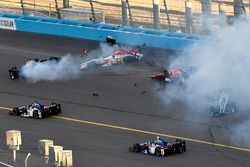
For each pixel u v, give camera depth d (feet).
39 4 650.02
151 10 604.90
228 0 606.55
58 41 552.00
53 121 396.16
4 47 543.80
